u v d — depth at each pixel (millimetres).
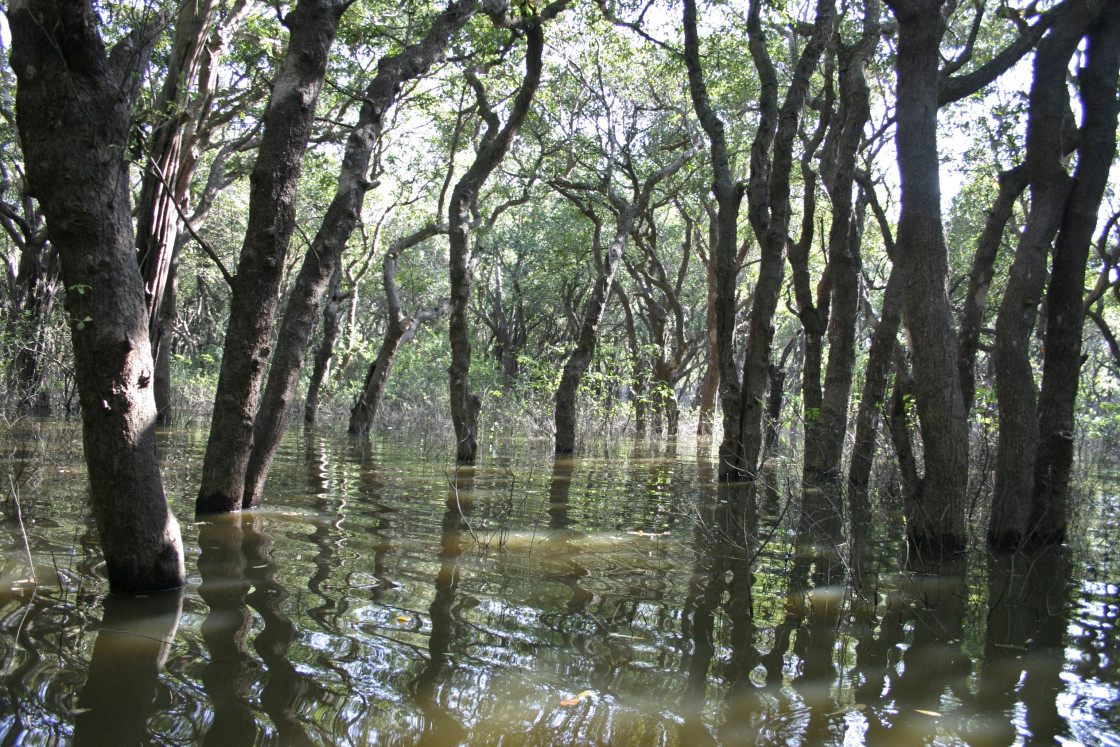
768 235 9930
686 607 4090
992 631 3850
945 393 5723
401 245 17188
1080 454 16578
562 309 34719
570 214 22891
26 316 16781
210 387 22672
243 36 13312
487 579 4473
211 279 31469
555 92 17750
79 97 3783
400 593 4105
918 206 5770
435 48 7840
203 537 5324
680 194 21391
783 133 9836
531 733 2582
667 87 19094
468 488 8328
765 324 9906
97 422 3881
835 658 3408
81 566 4391
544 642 3449
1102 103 6203
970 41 9758
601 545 5559
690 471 11078
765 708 2855
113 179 3906
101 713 2611
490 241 27156
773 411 16328
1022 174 8023
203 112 8961
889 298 9633
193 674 2951
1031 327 6145
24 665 2977
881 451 11672
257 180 5957
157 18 5309
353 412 16891
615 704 2842
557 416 13758
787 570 5031
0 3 8039
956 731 2703
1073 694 3066
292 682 2910
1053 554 5836
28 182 3844
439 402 22344
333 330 18859
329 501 7090
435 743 2486
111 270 3895
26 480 7223
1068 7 6102
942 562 5461
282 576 4359
